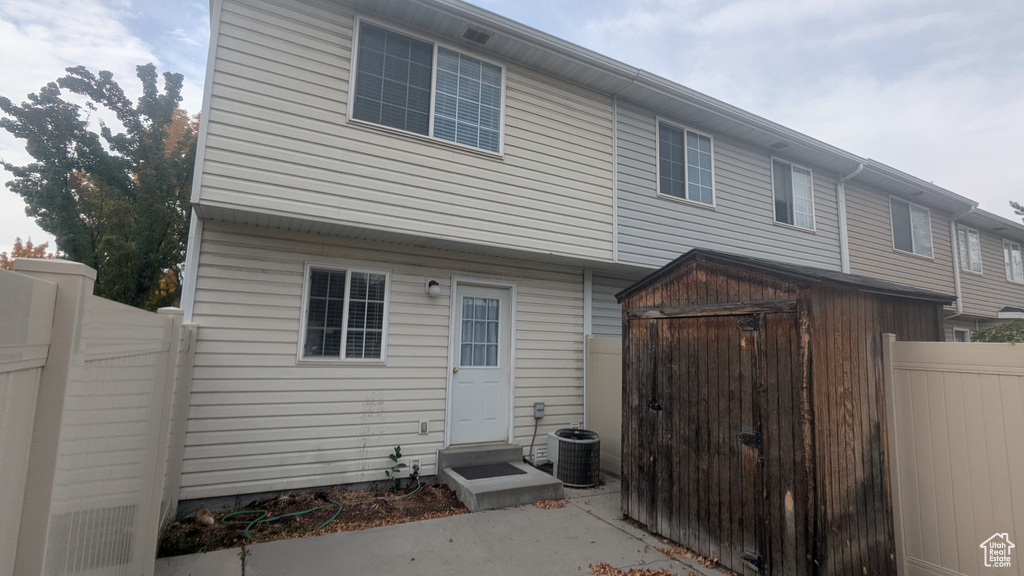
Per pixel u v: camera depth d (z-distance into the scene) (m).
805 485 3.46
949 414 3.63
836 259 10.04
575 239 6.85
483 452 6.30
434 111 5.98
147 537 3.11
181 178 13.44
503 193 6.32
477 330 6.78
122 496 2.35
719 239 8.39
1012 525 3.26
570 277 7.55
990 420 3.42
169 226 12.62
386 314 6.01
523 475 5.81
